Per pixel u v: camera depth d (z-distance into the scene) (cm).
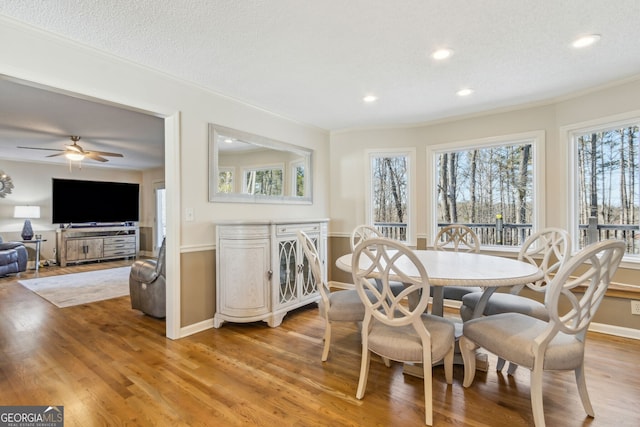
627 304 276
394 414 172
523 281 178
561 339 164
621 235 295
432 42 220
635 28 203
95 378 209
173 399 186
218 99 310
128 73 244
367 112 372
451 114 379
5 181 626
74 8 180
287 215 390
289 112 370
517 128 350
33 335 283
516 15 190
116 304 383
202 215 297
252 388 198
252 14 188
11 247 554
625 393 191
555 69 261
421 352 166
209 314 303
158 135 468
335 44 222
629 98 278
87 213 708
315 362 232
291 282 328
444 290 280
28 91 296
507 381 205
